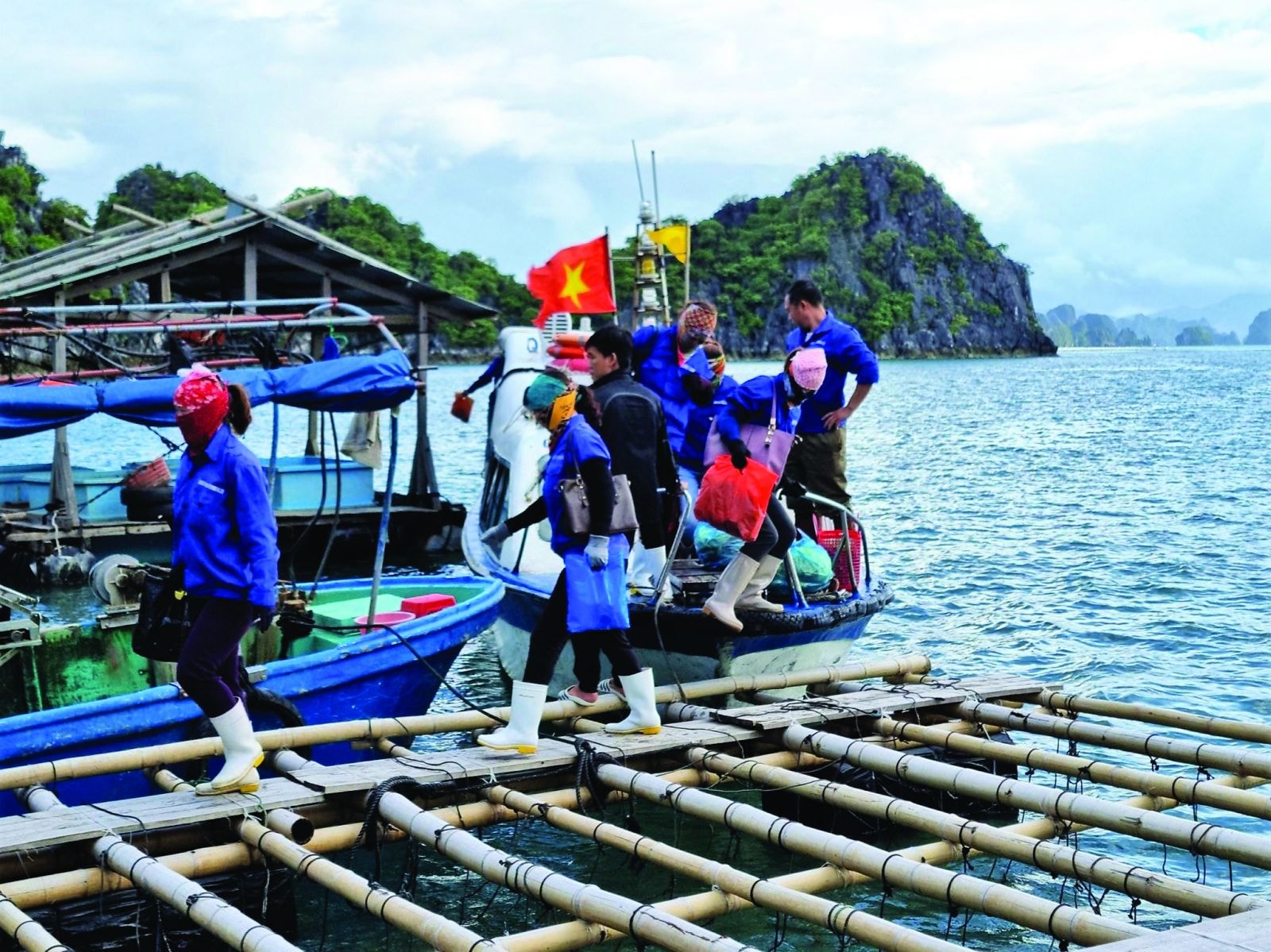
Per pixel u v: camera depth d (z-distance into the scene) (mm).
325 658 8031
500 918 6770
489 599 9609
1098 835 7918
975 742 7621
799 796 7832
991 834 5996
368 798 6434
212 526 6000
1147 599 15125
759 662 9203
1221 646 12883
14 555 16609
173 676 8922
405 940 6492
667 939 4875
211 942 6016
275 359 8922
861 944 6457
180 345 8258
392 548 19141
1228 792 6699
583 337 13078
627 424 7441
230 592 6047
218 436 6039
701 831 7934
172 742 7426
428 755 7145
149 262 17438
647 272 13797
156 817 6008
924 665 9586
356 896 5359
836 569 9938
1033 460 33375
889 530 20938
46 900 5559
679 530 8891
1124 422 49469
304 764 6902
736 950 4672
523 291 181125
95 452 42094
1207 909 5227
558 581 7234
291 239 18531
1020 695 8883
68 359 15016
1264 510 22594
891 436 42906
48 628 8438
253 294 18312
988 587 16062
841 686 9070
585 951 6195
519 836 7824
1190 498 24562
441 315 21094
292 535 18266
